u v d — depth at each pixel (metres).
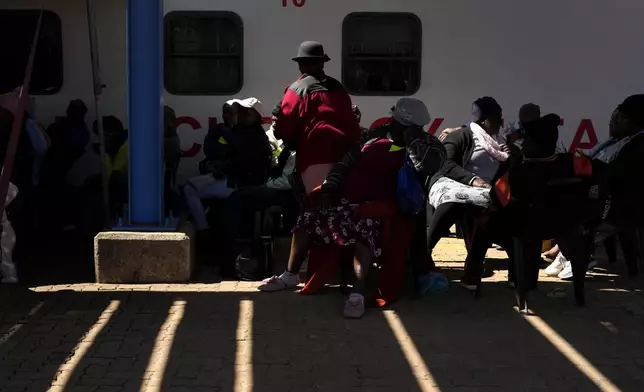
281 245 6.82
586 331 4.54
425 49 7.07
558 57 7.11
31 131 6.11
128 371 3.89
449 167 5.34
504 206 4.82
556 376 3.86
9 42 7.00
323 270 5.22
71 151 6.77
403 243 5.06
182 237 5.48
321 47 5.09
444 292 5.34
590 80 7.15
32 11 6.95
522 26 7.07
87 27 6.99
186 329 4.52
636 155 5.22
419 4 7.02
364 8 7.00
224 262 5.66
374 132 5.50
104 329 4.50
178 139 6.59
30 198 6.34
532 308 4.98
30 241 6.57
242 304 5.00
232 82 7.11
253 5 7.00
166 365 3.97
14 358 4.05
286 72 7.06
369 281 5.53
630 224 5.29
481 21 7.05
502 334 4.48
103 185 6.09
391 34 7.07
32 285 5.45
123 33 6.98
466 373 3.90
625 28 7.09
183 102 7.11
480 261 5.19
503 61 7.11
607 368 3.96
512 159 4.80
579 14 7.07
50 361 4.01
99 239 5.44
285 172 5.90
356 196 4.91
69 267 6.03
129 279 5.48
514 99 7.15
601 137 7.21
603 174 4.75
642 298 5.20
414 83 7.11
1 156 5.91
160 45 5.43
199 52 7.06
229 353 4.14
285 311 4.88
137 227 5.58
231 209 5.71
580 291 5.01
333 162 4.96
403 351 4.20
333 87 5.05
